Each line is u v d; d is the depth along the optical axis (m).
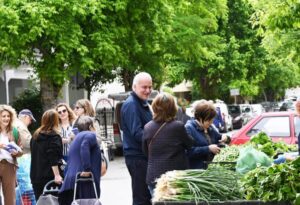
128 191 19.16
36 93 30.81
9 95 43.72
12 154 11.73
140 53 30.02
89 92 35.31
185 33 33.12
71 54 26.44
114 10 27.31
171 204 7.56
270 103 66.44
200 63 35.00
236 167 9.26
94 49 26.58
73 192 11.67
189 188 7.64
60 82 26.50
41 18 24.97
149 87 10.25
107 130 31.86
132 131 10.12
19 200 12.94
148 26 28.73
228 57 53.12
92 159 11.56
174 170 8.78
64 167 12.38
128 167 10.34
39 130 12.27
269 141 12.93
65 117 13.66
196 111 11.05
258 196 7.53
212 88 54.62
